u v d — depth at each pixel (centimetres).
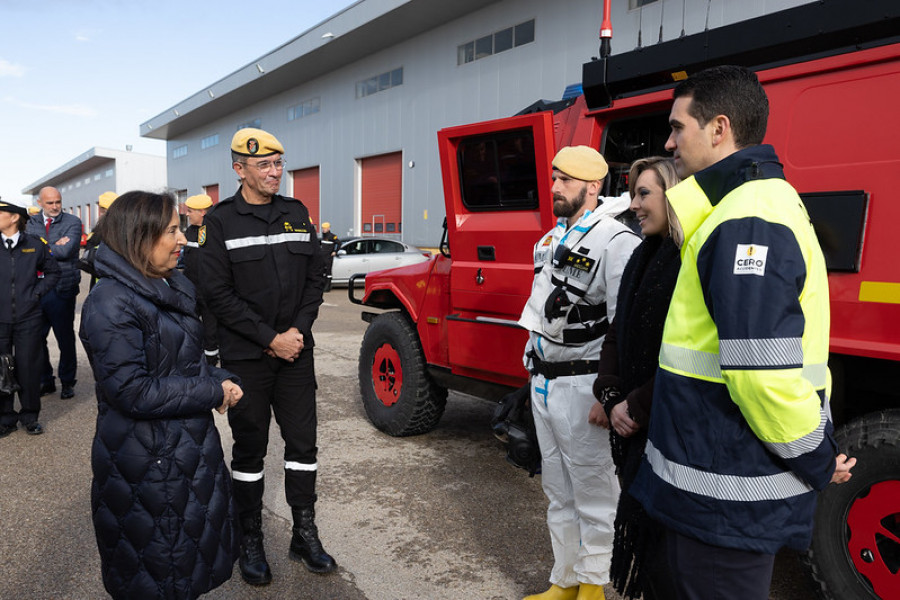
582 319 223
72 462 401
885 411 220
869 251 218
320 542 283
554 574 240
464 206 378
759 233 122
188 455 181
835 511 224
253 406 263
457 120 1902
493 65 1777
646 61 289
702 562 133
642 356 167
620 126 335
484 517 325
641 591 163
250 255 258
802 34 234
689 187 139
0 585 258
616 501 227
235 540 195
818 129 234
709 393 130
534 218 334
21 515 323
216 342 455
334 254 1565
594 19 1497
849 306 223
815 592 232
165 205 179
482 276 363
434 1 1742
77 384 615
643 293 168
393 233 2225
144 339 177
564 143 335
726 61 261
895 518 213
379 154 2236
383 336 457
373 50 2183
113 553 178
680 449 134
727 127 139
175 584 178
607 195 338
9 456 412
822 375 131
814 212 231
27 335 448
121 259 176
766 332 117
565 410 225
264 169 259
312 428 278
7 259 435
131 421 176
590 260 219
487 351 366
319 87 2514
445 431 471
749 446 128
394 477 378
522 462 260
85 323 172
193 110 3189
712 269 126
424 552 289
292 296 269
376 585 262
